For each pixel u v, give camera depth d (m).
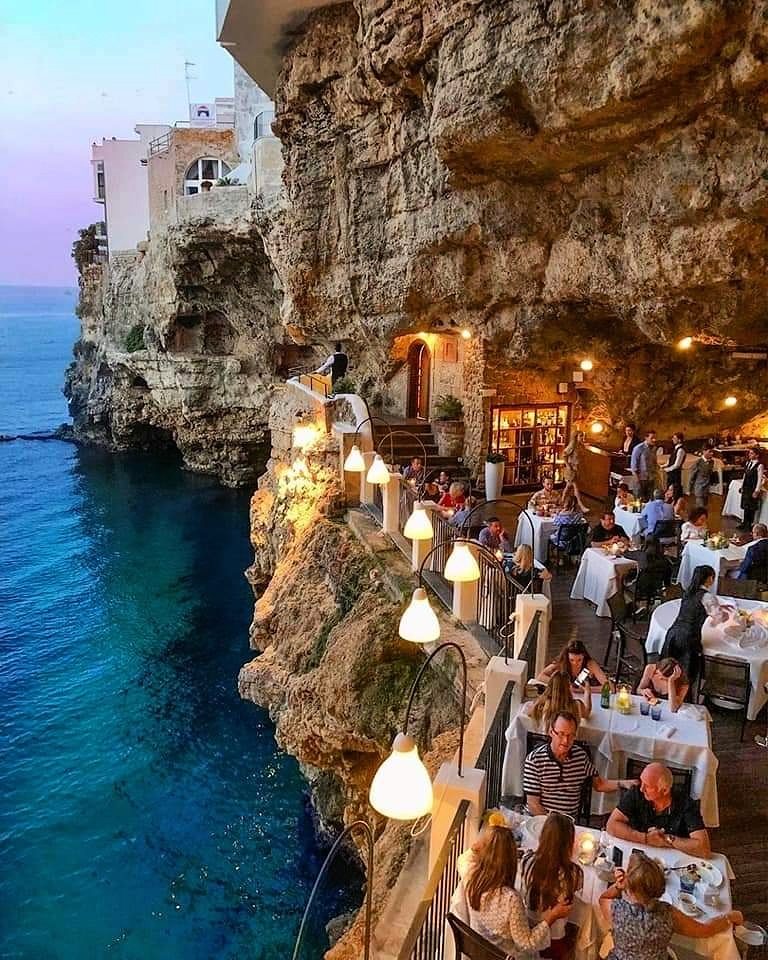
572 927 4.96
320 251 20.23
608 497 16.69
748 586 11.02
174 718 19.17
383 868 9.04
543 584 10.50
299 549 16.20
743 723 7.92
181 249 33.81
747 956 5.39
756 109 9.86
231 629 23.94
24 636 23.64
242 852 14.57
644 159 11.71
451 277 16.42
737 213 10.68
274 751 17.77
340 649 11.88
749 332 13.26
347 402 17.97
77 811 15.76
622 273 13.27
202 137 38.69
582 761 6.04
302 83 18.55
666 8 9.22
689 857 5.33
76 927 12.87
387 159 17.22
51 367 113.38
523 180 13.86
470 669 9.50
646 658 8.91
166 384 39.31
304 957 12.23
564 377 17.83
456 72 12.20
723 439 18.42
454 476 18.02
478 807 5.93
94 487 40.31
